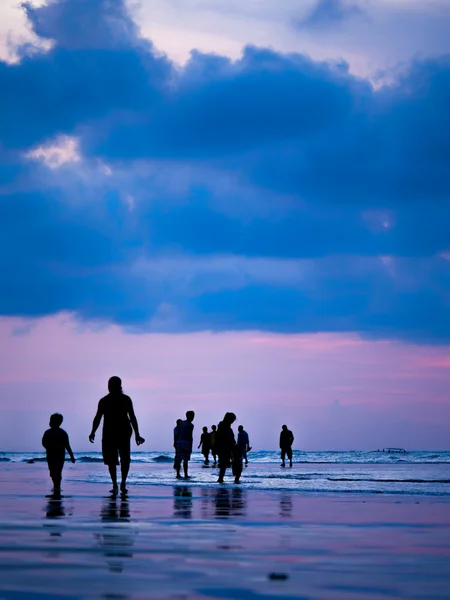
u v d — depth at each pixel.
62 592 8.03
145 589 8.27
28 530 13.53
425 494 25.92
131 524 14.77
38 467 63.69
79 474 44.47
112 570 9.34
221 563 10.05
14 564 9.71
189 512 17.81
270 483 33.53
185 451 40.41
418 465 69.94
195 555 10.71
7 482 34.47
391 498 23.80
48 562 9.88
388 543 12.38
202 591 8.22
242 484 32.94
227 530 13.96
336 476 40.78
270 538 12.83
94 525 14.48
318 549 11.56
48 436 27.05
